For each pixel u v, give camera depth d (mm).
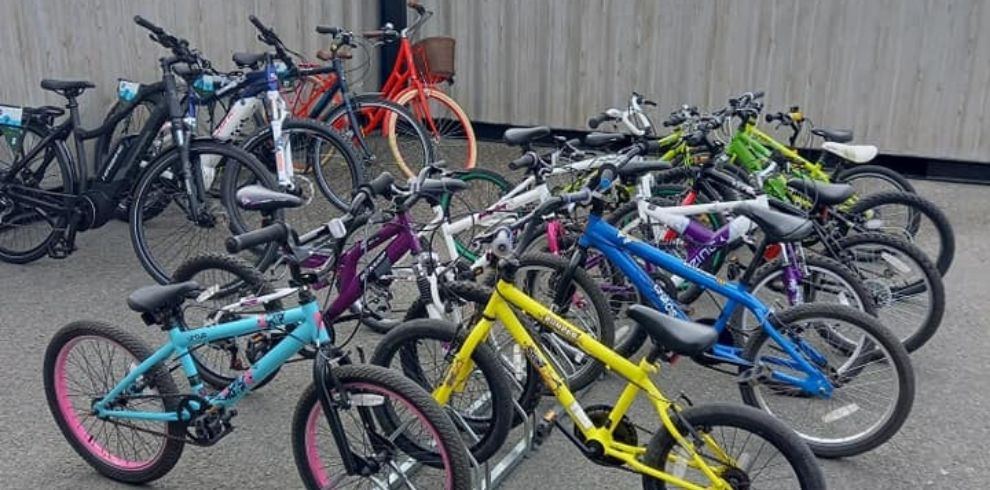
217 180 5219
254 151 5289
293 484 3102
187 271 3539
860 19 6754
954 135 6727
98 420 3145
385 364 3029
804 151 7203
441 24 8023
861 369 3191
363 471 2635
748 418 2453
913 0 6590
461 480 2535
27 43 5711
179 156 4680
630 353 3707
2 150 5281
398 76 7059
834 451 3232
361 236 3439
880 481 3129
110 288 4812
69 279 4934
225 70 6859
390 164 6594
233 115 5156
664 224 3711
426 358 3047
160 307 2832
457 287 3150
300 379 3809
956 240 5574
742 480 2473
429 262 3209
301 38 7336
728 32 7156
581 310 3459
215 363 3467
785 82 7074
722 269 4484
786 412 3412
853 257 3877
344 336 4156
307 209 5930
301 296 2766
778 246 3676
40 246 5109
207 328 2902
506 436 2893
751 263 3307
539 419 3387
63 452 3293
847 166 5367
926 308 3857
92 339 3059
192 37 6594
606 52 7586
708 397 3703
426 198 3424
